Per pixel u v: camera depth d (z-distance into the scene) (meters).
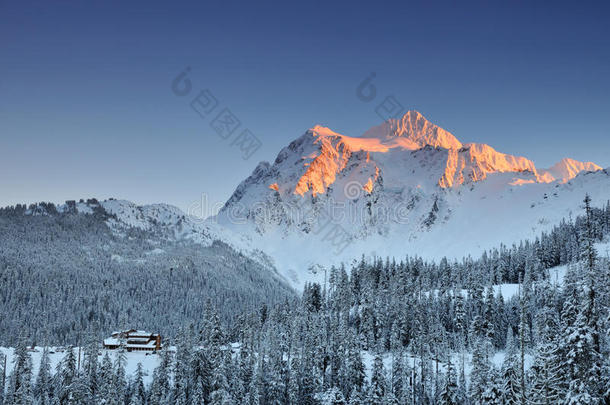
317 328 138.75
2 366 132.25
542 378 54.41
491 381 77.38
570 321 48.78
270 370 113.88
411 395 103.06
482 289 163.25
